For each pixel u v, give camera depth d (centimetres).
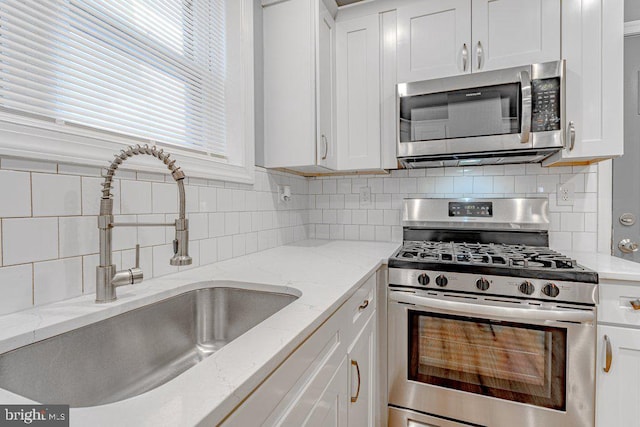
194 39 136
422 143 158
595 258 149
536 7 147
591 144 140
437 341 136
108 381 75
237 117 152
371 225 211
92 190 86
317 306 77
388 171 201
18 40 77
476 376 130
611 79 138
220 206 137
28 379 60
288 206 196
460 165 189
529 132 141
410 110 160
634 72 166
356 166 183
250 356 52
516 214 176
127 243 96
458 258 139
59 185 78
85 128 91
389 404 144
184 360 95
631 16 165
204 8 142
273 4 167
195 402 40
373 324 136
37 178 74
